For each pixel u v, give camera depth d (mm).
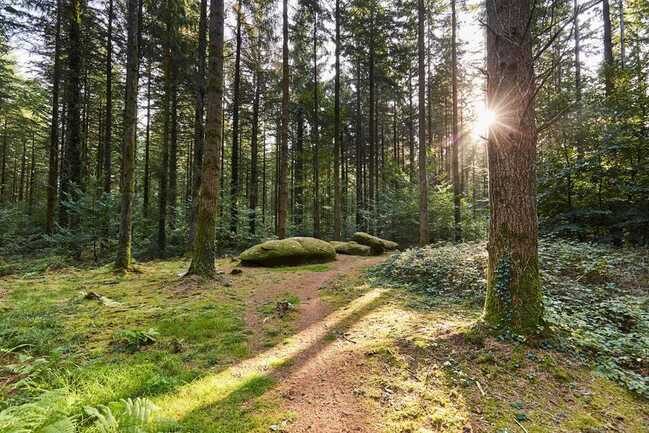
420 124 12133
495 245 4363
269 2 13828
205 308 5676
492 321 4207
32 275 8500
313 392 3223
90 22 13984
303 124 23703
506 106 4262
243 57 17328
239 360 3932
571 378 3363
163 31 12867
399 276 8039
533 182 4258
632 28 13609
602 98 8742
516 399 3051
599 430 2672
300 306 6066
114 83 18594
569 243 7797
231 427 2672
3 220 13359
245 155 29359
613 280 6086
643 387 3188
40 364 3424
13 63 16891
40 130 22031
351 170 31156
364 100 26203
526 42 4199
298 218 22297
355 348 4129
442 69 19656
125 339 4246
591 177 8609
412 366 3611
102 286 7273
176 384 3301
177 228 15602
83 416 2621
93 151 22656
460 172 24484
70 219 12156
